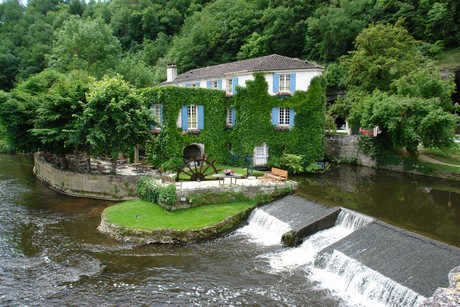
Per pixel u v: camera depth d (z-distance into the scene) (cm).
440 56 5147
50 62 6178
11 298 1405
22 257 1773
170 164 3114
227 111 3631
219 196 2361
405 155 3641
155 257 1767
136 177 2752
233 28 6888
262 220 2189
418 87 3588
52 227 2191
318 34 6412
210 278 1562
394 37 4281
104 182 2811
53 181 3278
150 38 9012
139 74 5691
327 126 4488
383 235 1670
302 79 3397
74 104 2839
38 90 3997
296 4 6756
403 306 1285
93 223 2252
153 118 2816
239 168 3281
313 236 1906
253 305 1364
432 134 3142
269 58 3641
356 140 3919
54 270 1633
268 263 1702
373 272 1447
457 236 1791
